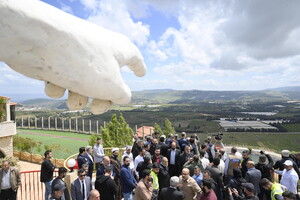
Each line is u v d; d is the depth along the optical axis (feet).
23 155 57.72
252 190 14.33
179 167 23.95
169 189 14.67
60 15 5.33
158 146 23.38
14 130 54.19
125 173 18.26
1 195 19.13
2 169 19.27
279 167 22.84
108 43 6.16
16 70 5.74
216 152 24.26
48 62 5.27
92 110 7.11
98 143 26.99
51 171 19.69
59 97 6.75
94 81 5.79
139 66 8.06
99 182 16.33
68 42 5.25
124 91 6.62
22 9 4.70
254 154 59.16
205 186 14.88
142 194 15.08
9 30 4.64
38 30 4.90
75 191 16.61
